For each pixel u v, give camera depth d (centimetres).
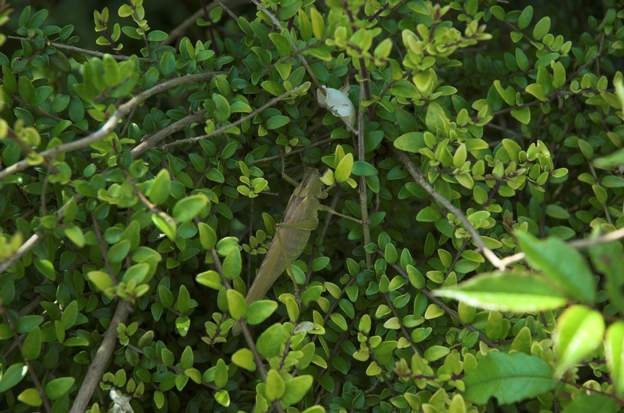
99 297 88
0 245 80
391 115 89
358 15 89
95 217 84
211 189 90
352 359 90
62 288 86
